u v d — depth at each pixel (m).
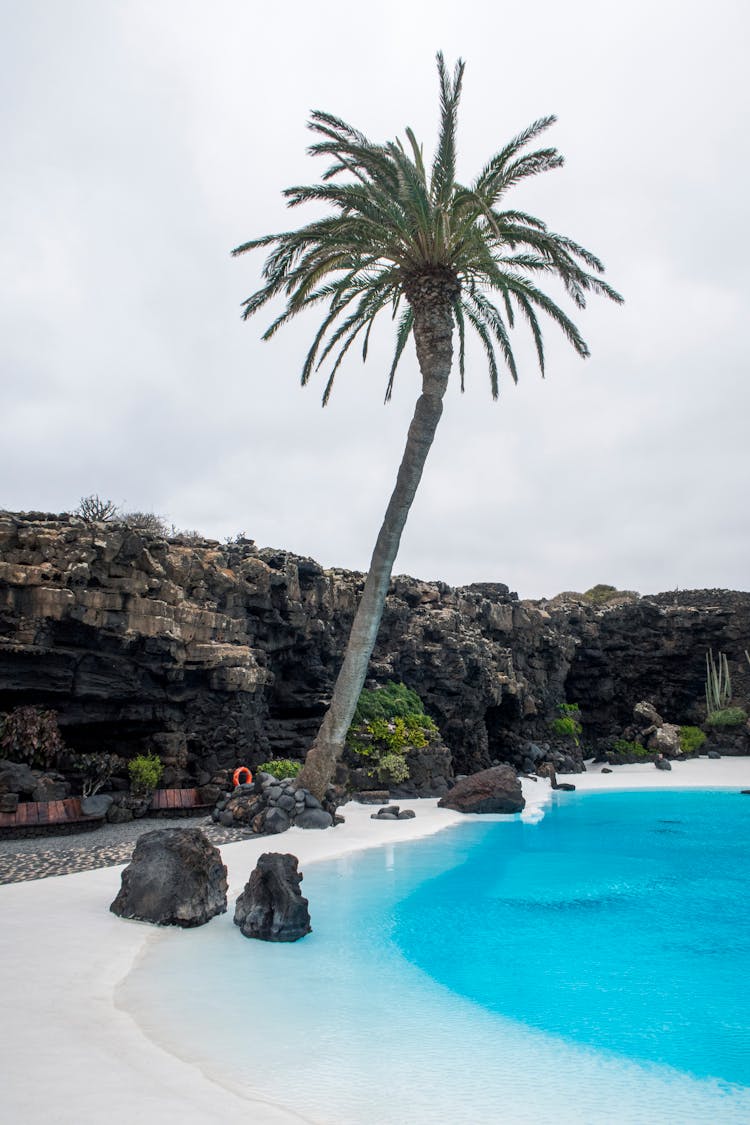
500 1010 8.00
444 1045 7.05
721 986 8.84
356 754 27.19
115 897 11.38
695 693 52.91
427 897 13.09
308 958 9.55
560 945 10.45
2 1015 6.93
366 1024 7.48
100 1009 7.29
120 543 19.84
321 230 18.94
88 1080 5.77
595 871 15.66
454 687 33.12
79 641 18.73
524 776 36.56
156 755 20.92
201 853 11.04
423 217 18.28
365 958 9.65
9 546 18.47
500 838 19.86
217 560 24.69
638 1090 6.26
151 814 19.41
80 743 20.19
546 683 45.03
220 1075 6.14
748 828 22.05
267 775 20.64
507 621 40.97
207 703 22.36
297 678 28.30
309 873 14.73
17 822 15.90
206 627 22.55
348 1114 5.64
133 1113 5.28
